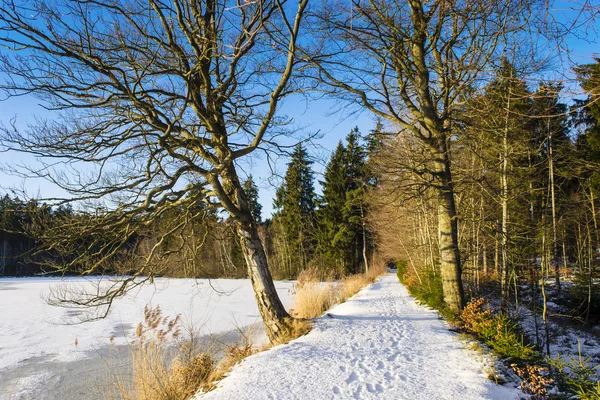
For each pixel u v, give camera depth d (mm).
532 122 10047
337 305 14469
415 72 10023
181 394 6266
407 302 14414
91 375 9492
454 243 10227
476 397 4828
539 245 13109
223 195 8883
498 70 8070
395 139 12227
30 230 7484
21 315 19266
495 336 6742
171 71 7730
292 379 5625
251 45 8703
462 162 12484
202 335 12758
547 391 5207
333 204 41719
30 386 8969
